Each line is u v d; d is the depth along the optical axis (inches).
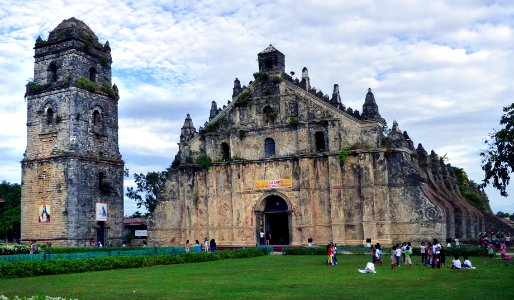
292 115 2465.6
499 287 1030.4
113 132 2866.6
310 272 1396.4
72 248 2206.0
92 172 2672.2
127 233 4274.1
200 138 2632.9
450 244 2107.5
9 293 1001.5
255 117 2534.5
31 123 2726.4
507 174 1994.3
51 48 2741.1
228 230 2490.2
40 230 2591.0
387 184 2255.2
